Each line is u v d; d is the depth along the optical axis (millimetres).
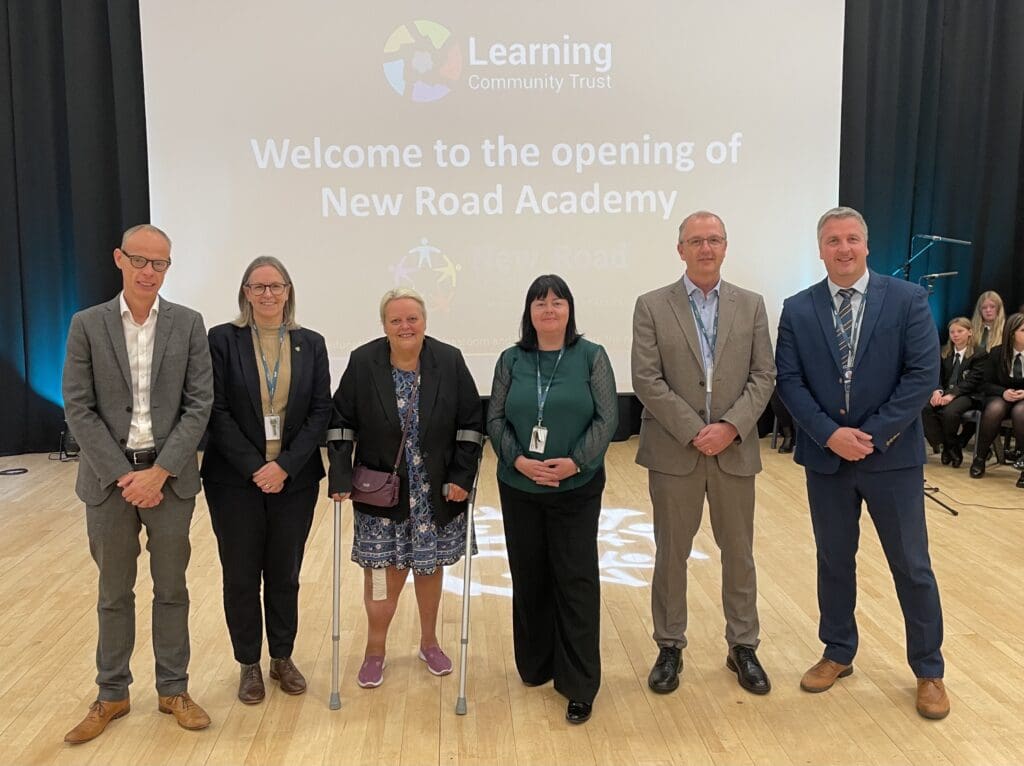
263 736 2232
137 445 2176
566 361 2346
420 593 2584
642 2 5391
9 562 3619
